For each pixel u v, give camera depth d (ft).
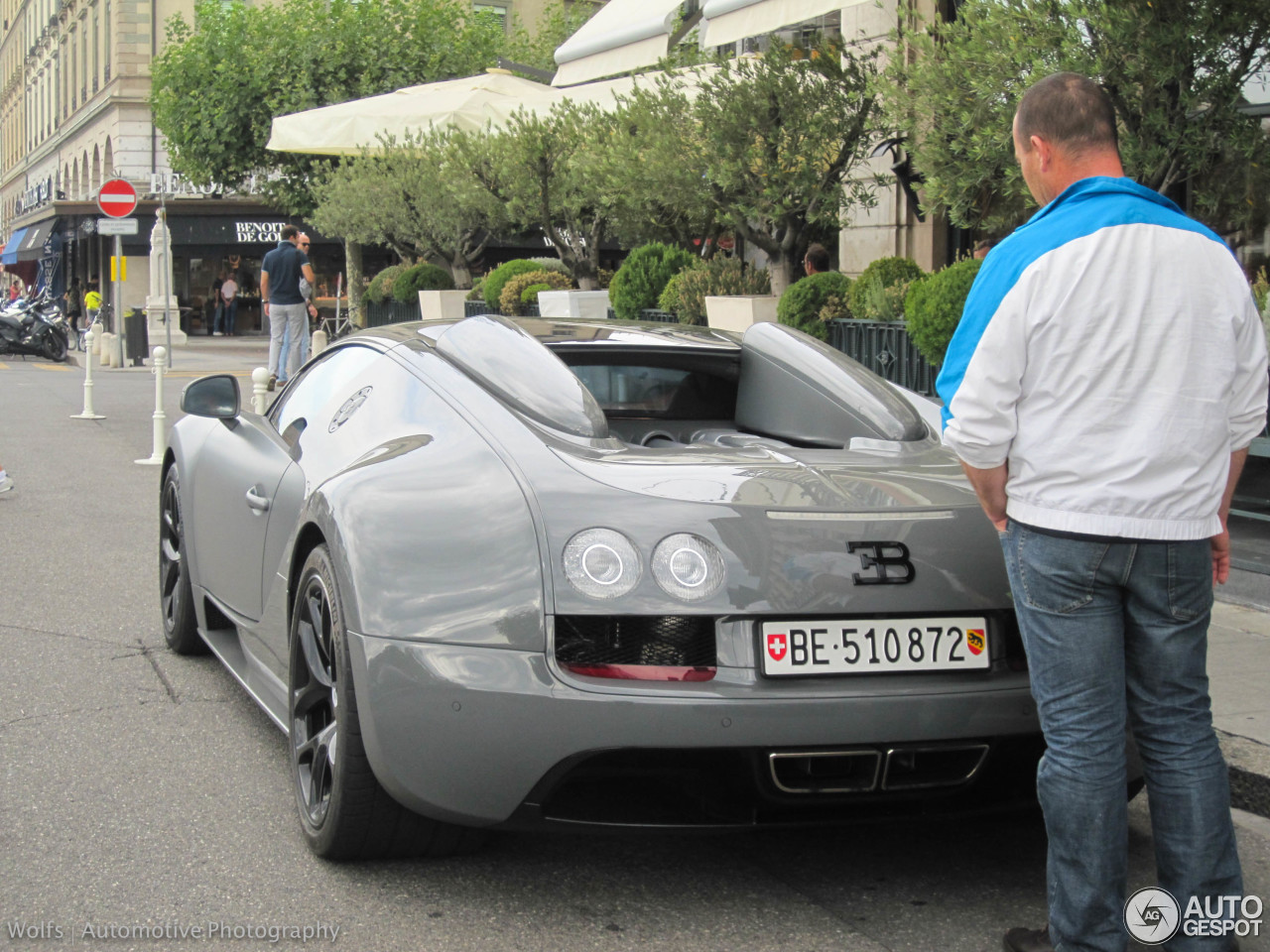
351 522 9.51
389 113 43.06
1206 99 19.58
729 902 9.38
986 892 9.61
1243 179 21.08
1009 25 19.75
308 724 10.41
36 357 88.38
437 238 57.21
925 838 10.64
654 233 38.47
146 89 134.92
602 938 8.79
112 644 16.35
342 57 88.02
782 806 8.77
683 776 8.73
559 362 10.73
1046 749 8.71
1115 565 7.54
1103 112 8.04
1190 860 7.85
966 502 9.41
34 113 209.46
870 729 8.54
